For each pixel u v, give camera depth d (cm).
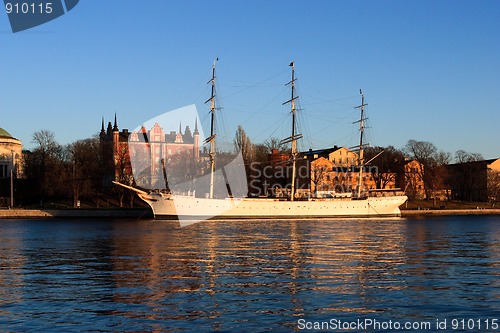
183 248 6297
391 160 18825
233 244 6769
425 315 3128
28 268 4747
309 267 4766
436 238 7881
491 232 9212
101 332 2789
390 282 4053
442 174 18825
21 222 11712
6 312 3145
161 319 3012
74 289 3775
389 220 13450
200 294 3612
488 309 3256
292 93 14062
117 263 5034
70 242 7106
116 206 15700
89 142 16725
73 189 14825
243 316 3083
